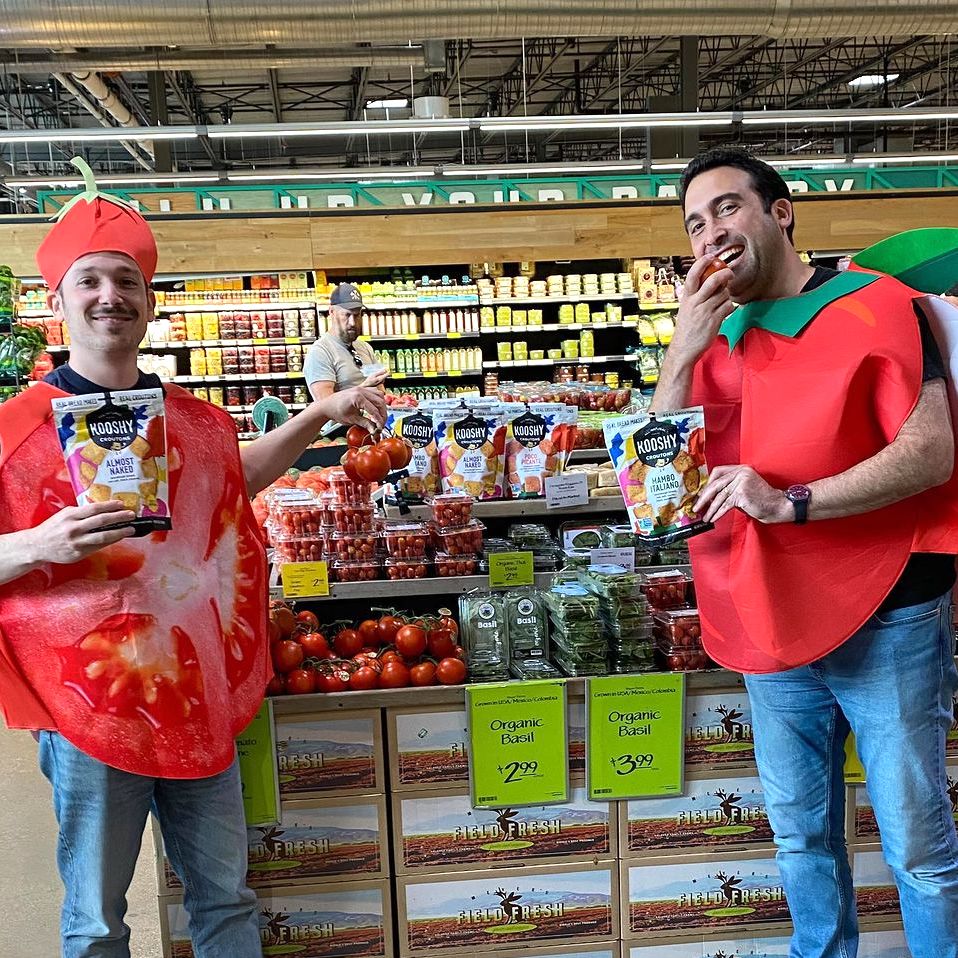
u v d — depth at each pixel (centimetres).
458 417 289
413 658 256
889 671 189
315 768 246
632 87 1867
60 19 772
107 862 190
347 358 593
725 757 254
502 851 251
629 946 256
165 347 905
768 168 196
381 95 1877
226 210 907
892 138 1962
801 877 214
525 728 247
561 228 941
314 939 250
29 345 629
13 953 291
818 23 818
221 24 785
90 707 184
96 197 190
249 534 211
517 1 783
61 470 183
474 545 290
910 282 204
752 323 197
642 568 307
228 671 201
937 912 189
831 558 189
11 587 182
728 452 207
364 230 920
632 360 952
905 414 177
